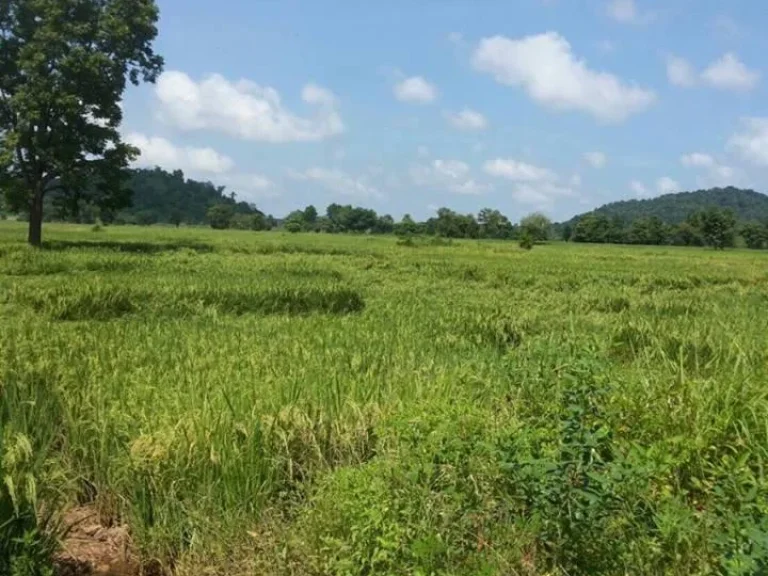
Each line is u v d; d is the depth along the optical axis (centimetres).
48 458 549
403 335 1034
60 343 885
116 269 2366
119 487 522
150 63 3856
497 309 1441
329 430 573
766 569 321
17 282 1730
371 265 2869
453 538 402
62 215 3844
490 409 603
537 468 400
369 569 393
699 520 405
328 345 912
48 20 3512
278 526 467
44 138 3528
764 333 878
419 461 446
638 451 445
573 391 503
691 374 673
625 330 954
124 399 635
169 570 476
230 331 1038
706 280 2580
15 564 414
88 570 475
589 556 381
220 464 511
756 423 496
